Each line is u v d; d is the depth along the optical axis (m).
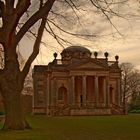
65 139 22.61
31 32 31.00
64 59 131.62
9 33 28.08
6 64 28.81
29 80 142.62
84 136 25.30
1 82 28.66
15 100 28.70
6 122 28.69
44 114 137.88
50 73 132.00
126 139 22.95
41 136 24.47
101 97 129.62
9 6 27.80
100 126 40.56
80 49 129.62
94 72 124.75
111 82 131.25
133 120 59.59
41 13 28.27
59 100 129.12
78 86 131.62
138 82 157.38
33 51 30.08
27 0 27.30
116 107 123.56
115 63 133.12
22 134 25.44
